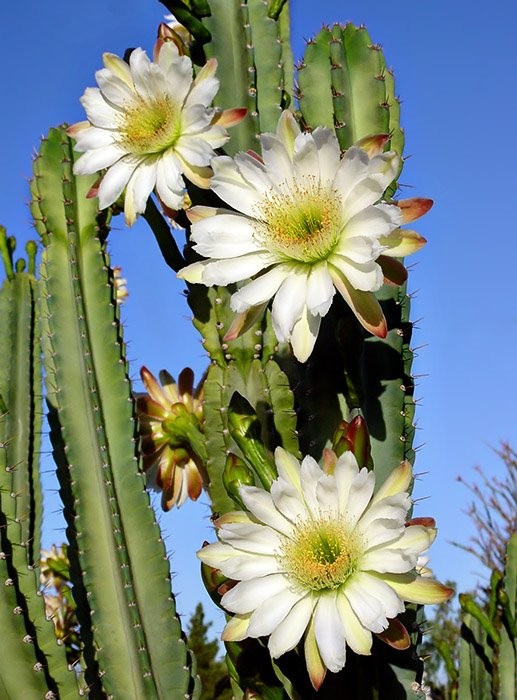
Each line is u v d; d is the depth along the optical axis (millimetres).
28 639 820
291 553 728
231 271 773
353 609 712
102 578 899
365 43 893
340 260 753
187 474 964
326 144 762
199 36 904
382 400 856
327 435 857
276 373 843
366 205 750
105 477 911
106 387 936
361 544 722
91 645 925
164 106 846
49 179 997
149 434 962
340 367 862
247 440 800
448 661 1229
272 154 776
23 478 1058
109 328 950
